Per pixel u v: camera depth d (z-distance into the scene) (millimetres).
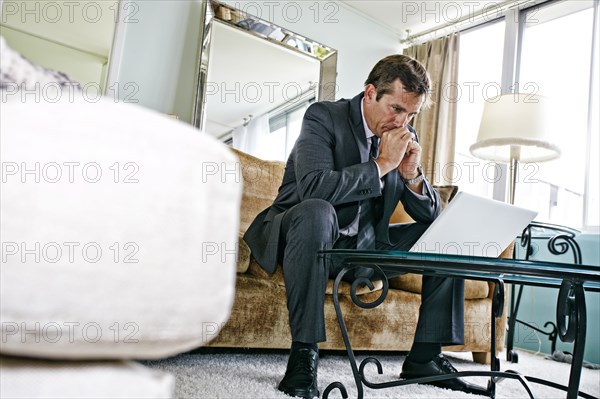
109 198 177
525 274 820
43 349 182
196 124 2939
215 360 1597
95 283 175
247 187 2242
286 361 1691
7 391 182
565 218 3236
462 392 1394
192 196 192
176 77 2955
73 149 176
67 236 172
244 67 3191
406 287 1997
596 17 3193
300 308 1240
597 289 1032
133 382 197
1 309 167
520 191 3445
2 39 251
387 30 4121
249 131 3158
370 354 2129
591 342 2771
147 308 183
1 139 171
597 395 1619
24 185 170
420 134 3846
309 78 3500
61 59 2609
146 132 187
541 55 3516
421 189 1570
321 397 1218
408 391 1348
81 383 189
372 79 1602
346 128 1564
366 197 1411
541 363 2381
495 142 2752
